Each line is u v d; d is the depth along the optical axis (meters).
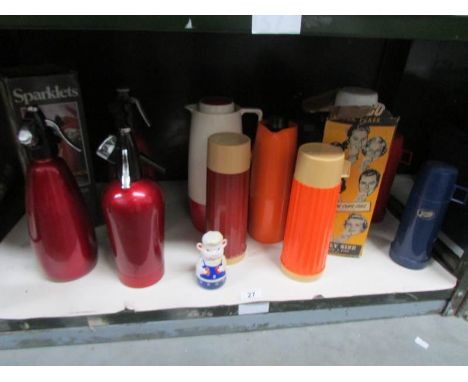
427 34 0.35
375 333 0.49
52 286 0.46
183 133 0.69
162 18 0.32
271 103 0.67
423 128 0.74
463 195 0.54
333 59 0.65
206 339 0.47
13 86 0.43
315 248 0.46
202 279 0.46
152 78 0.63
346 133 0.44
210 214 0.48
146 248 0.43
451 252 0.53
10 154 0.58
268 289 0.47
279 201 0.51
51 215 0.41
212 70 0.63
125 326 0.45
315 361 0.44
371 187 0.48
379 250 0.56
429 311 0.52
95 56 0.60
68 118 0.48
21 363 0.43
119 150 0.40
